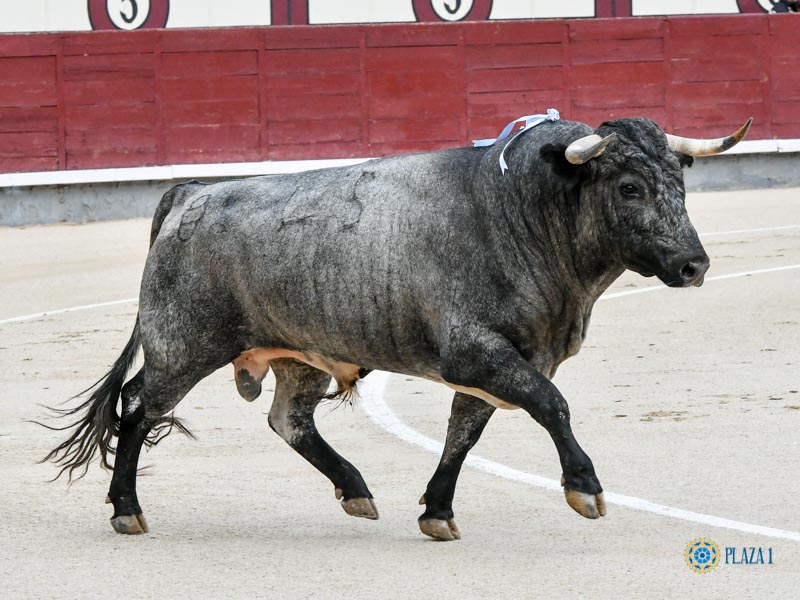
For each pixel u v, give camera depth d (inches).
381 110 1748.3
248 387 536.4
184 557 475.5
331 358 506.3
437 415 732.0
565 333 476.4
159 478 605.3
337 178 505.4
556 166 447.5
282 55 1729.8
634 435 657.6
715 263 1232.8
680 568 440.5
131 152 1708.9
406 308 480.4
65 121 1692.9
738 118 1798.7
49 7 1761.8
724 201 1681.8
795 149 1793.8
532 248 464.8
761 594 410.6
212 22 1790.1
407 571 447.2
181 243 518.9
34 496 576.4
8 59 1681.8
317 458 530.9
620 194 443.8
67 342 979.3
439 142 1758.1
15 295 1194.6
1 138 1681.8
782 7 1845.5
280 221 502.0
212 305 514.0
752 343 890.1
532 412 449.1
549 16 1841.8
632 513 519.2
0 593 432.5
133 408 532.1
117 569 460.8
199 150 1722.4
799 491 541.6
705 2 1851.6
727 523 498.6
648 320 999.0
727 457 604.4
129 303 1143.6
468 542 486.3
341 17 1809.8
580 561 453.7
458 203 475.2
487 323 462.6
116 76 1704.0
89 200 1695.4
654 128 448.5
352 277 485.1
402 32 1744.6
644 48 1782.7
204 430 706.8
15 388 824.3
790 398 724.7
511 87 1763.0
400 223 481.1
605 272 465.4
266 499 565.9
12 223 1683.1
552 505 538.9
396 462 627.2
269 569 456.1
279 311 502.9
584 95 1775.3
